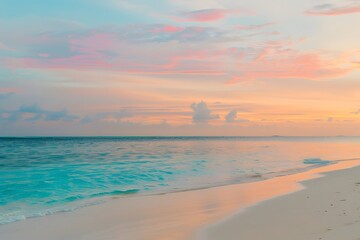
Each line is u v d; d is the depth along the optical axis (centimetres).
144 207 1563
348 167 3228
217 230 1136
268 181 2341
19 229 1222
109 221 1316
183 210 1485
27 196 1823
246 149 6969
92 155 4525
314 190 1833
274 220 1211
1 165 3100
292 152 5969
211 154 5038
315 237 952
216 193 1900
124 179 2398
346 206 1338
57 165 3112
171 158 4116
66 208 1561
